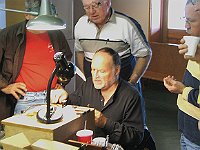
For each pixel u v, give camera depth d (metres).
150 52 2.66
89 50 2.65
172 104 5.16
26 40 2.43
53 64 2.47
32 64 2.42
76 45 2.80
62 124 1.28
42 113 1.35
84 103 1.95
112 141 1.74
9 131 1.31
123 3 6.21
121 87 1.90
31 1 2.24
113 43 2.56
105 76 1.83
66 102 1.72
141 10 5.97
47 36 2.51
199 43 1.56
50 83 1.33
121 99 1.87
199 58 1.59
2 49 2.41
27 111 1.45
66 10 3.80
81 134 1.36
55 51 2.51
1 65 2.44
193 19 1.59
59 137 1.26
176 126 4.33
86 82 2.01
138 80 2.64
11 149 1.21
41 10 1.65
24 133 1.28
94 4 2.40
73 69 1.47
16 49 2.41
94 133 1.56
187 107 1.76
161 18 6.01
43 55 2.45
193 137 1.79
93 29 2.60
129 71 2.64
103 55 1.83
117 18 2.56
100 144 1.37
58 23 1.61
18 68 2.41
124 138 1.75
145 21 5.96
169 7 5.90
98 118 1.67
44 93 2.39
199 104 1.59
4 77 2.43
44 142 1.21
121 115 1.86
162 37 6.08
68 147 1.19
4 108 2.46
